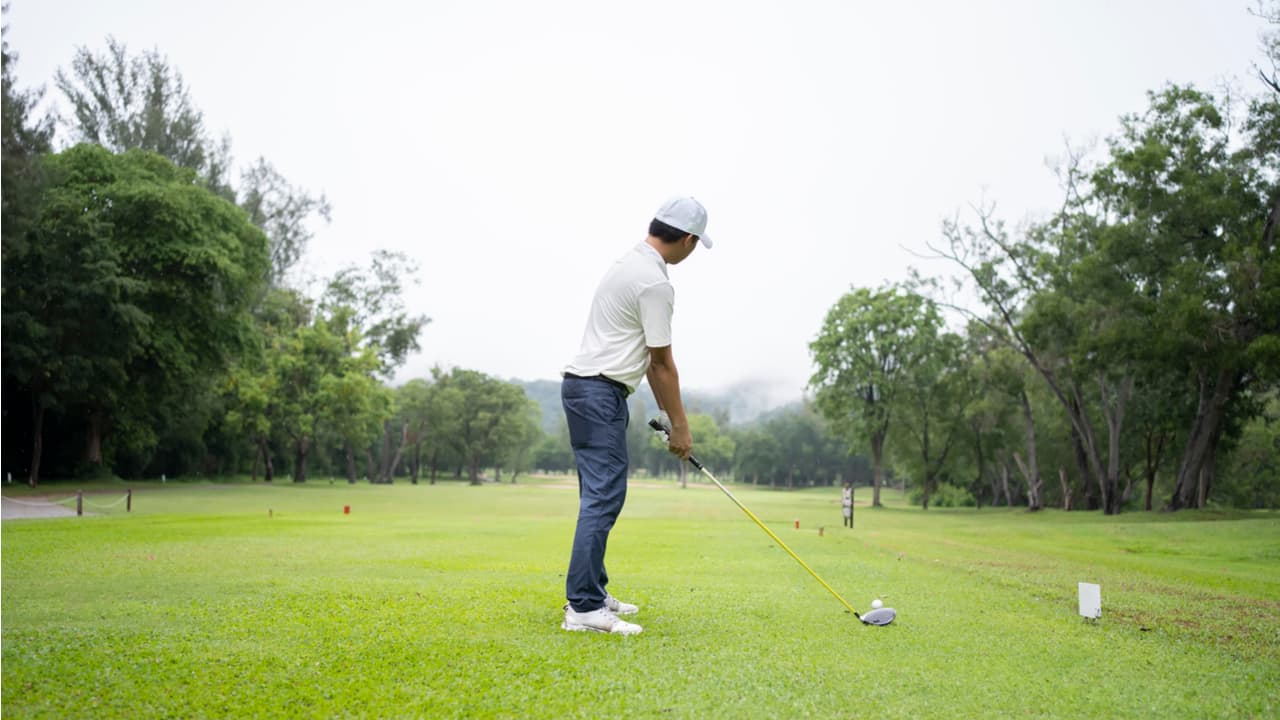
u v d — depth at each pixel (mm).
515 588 4879
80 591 4656
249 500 26859
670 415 4074
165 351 32312
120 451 45594
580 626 3635
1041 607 4750
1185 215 24031
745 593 4918
